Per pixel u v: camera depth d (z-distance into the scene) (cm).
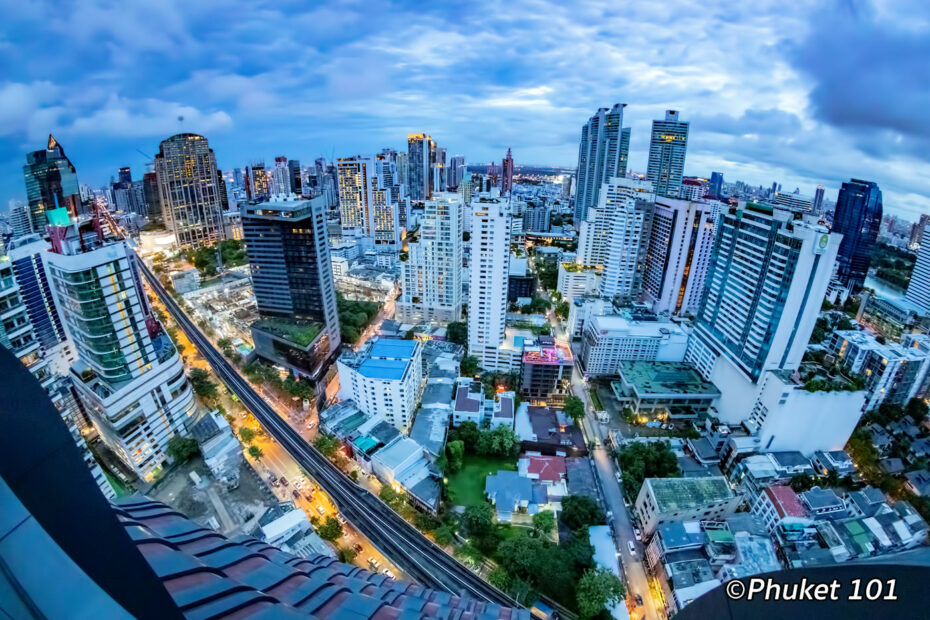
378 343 15250
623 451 12762
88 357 11600
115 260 10894
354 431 13212
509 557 9444
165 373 12750
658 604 9306
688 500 10231
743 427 13125
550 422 14175
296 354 16425
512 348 17175
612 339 17012
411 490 11394
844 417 12088
